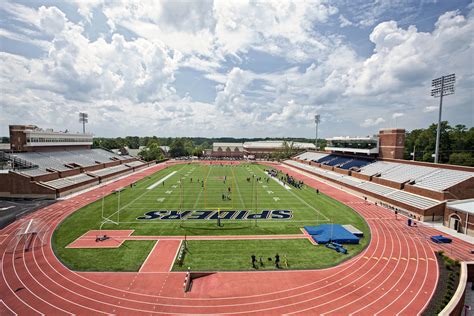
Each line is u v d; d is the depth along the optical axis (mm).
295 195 55094
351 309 18844
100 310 18516
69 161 69688
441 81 53125
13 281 21984
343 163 81625
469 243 30391
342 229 33438
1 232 32906
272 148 171625
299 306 19188
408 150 99312
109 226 35094
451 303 18906
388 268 24531
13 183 49781
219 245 29312
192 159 154250
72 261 25344
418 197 43500
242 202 48594
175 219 38250
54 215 39750
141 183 68375
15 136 62219
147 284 21703
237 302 19594
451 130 90875
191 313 18344
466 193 39906
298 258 26406
